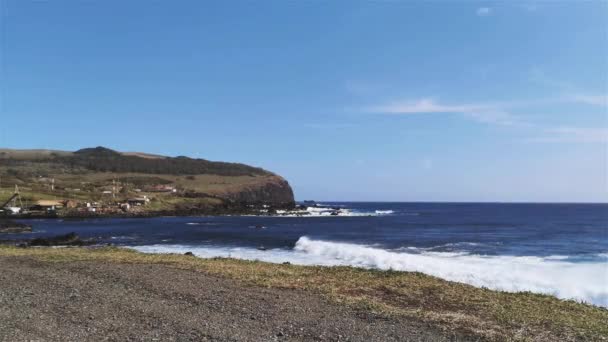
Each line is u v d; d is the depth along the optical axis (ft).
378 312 45.11
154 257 90.33
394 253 114.11
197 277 63.46
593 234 205.67
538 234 206.80
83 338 33.78
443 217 426.51
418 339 36.27
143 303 46.01
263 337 35.37
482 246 146.41
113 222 337.11
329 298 51.34
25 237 202.90
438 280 66.64
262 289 55.93
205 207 499.10
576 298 64.23
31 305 44.37
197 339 34.30
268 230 243.81
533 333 39.81
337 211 554.46
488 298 54.13
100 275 63.46
